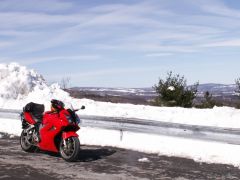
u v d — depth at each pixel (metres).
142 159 9.42
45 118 9.77
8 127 14.16
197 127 10.25
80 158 9.65
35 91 19.25
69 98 19.08
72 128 9.34
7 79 20.12
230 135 9.70
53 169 8.45
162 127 10.90
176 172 8.34
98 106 16.64
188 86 20.45
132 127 11.40
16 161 9.19
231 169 8.68
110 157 9.78
